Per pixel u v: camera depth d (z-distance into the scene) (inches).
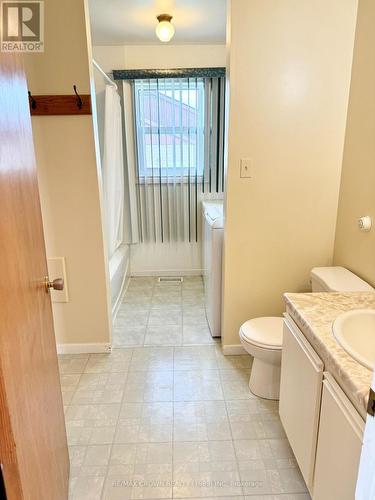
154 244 161.6
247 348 79.5
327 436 44.8
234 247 91.7
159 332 113.3
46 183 89.8
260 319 86.3
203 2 102.7
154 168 150.9
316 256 93.4
